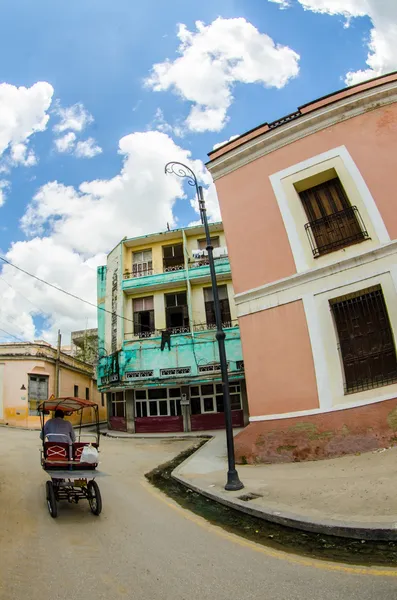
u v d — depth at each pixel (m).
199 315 21.92
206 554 4.73
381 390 8.91
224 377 8.26
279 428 9.85
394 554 4.33
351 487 6.50
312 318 10.04
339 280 9.86
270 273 10.95
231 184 12.34
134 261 24.17
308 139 11.25
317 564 4.26
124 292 22.84
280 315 10.53
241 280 11.41
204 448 14.05
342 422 9.09
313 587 3.71
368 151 10.43
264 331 10.69
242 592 3.70
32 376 25.73
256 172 11.91
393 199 9.79
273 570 4.17
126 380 21.09
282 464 9.43
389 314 9.11
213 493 7.44
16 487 8.41
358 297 9.78
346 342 9.75
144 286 22.42
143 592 3.79
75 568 4.38
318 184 11.20
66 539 5.35
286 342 10.29
